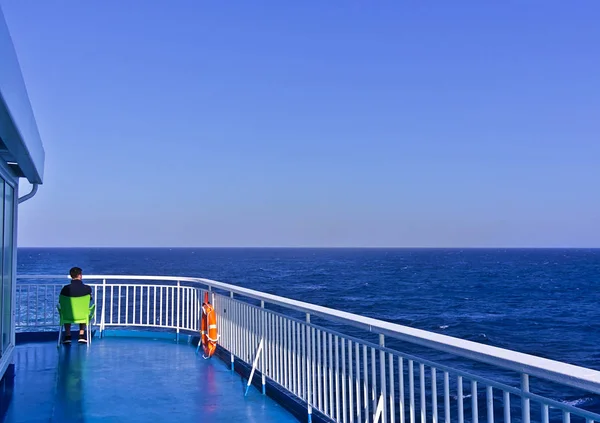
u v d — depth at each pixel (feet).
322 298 145.89
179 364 28.04
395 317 111.75
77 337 35.29
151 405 21.07
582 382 7.56
